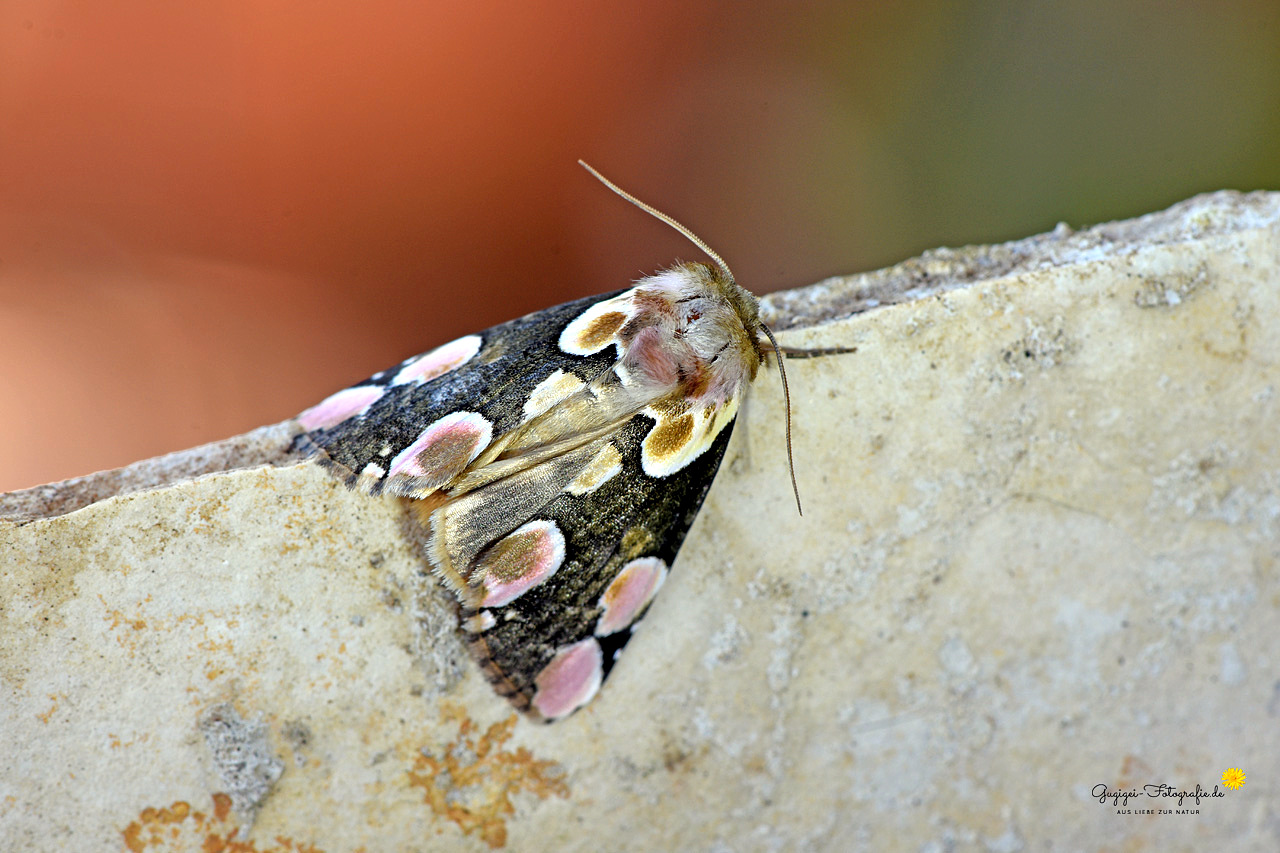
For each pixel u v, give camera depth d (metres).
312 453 0.22
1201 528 0.23
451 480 0.22
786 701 0.23
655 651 0.22
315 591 0.22
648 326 0.22
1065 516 0.23
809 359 0.22
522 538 0.22
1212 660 0.23
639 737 0.22
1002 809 0.23
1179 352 0.22
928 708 0.23
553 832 0.22
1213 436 0.23
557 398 0.22
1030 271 0.22
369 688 0.22
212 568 0.22
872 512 0.23
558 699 0.22
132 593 0.22
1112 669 0.23
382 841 0.22
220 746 0.22
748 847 0.23
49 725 0.22
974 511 0.23
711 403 0.22
